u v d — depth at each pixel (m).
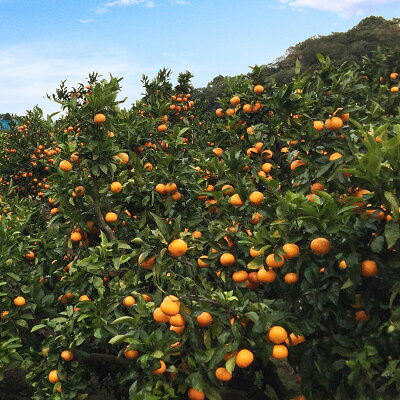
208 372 2.33
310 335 2.35
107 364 3.49
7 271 3.39
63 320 2.94
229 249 2.75
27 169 7.29
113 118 3.82
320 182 2.78
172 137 3.90
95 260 3.00
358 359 2.13
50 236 4.06
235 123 4.11
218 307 2.34
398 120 3.29
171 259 2.44
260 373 3.18
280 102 3.45
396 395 2.20
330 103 3.47
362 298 2.16
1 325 3.24
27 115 7.81
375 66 6.33
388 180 2.05
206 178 3.56
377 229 2.11
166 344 2.39
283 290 2.44
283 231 2.26
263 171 3.54
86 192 3.47
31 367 3.26
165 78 7.09
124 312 3.10
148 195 3.40
